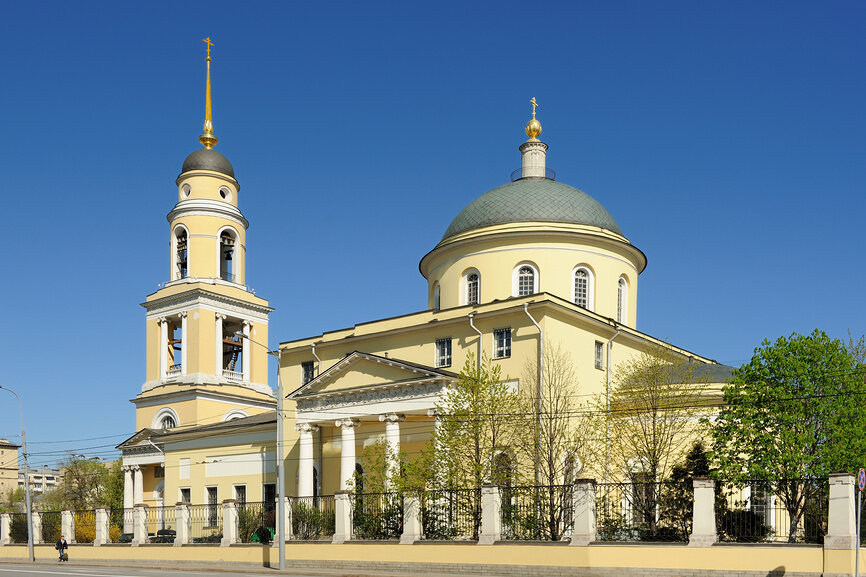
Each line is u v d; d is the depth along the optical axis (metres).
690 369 40.31
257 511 41.72
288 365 51.62
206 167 68.12
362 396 44.00
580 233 47.69
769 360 33.12
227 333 68.56
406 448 44.44
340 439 47.69
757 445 32.03
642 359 42.97
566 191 50.50
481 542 31.98
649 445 37.34
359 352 44.44
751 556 26.56
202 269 66.06
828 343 32.72
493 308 43.44
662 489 32.41
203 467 57.09
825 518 30.86
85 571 37.28
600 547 29.27
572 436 39.97
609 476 38.94
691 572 27.48
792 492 31.50
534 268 47.62
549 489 33.34
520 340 42.03
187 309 65.38
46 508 95.75
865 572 25.28
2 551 54.22
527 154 54.22
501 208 49.47
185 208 66.81
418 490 34.56
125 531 51.81
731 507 35.06
